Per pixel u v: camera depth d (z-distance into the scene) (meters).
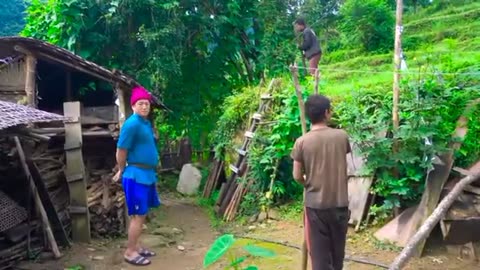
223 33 10.27
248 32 10.80
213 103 10.83
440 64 6.86
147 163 5.21
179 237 6.47
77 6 8.54
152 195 5.44
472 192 5.16
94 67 6.45
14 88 6.02
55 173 6.21
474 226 5.01
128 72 9.33
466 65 6.62
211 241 6.28
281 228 6.42
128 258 5.30
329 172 3.63
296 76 4.57
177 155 11.61
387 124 5.83
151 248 5.90
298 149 3.72
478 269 4.76
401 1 5.63
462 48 10.43
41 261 5.27
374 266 4.87
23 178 5.52
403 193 5.54
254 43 10.96
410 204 5.79
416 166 5.69
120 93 6.86
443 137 5.53
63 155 6.43
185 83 10.55
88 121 6.72
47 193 5.69
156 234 6.49
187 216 7.75
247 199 7.10
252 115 7.83
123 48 9.49
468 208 5.08
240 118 8.24
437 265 4.88
